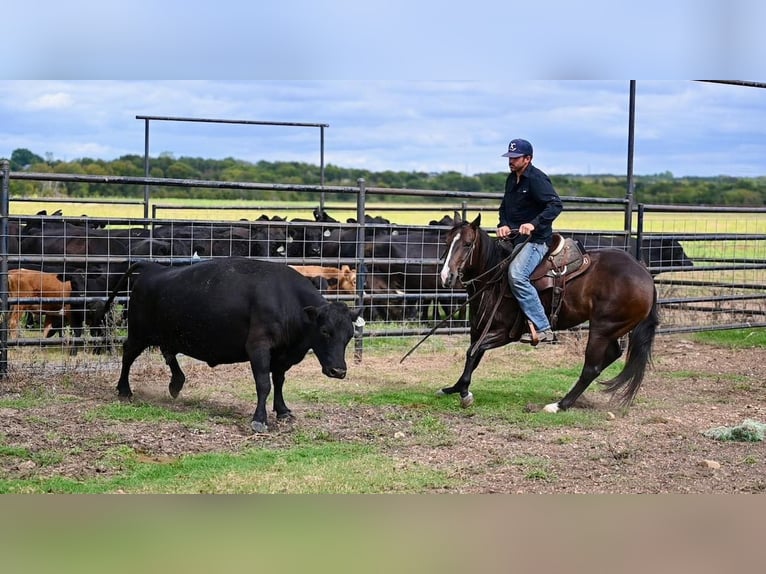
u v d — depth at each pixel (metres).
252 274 8.21
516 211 9.09
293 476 6.53
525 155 8.91
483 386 10.23
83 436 7.45
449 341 13.26
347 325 7.96
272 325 8.02
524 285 8.86
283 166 77.12
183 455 7.05
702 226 33.12
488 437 7.93
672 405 9.50
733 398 9.91
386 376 10.70
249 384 9.94
